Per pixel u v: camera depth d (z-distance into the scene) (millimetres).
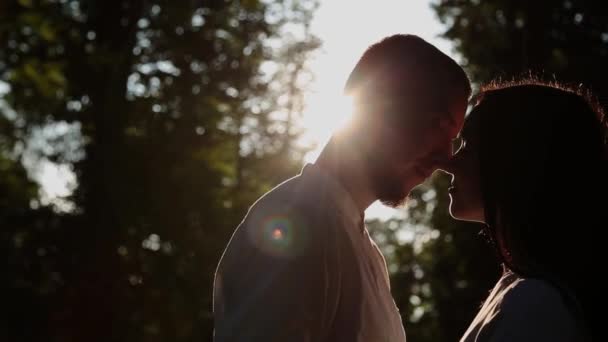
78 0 14172
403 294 18469
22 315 13461
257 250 2045
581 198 1963
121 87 13711
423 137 2209
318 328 2043
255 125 24141
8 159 14695
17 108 13688
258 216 2105
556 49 14102
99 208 13273
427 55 2199
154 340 14039
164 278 13750
